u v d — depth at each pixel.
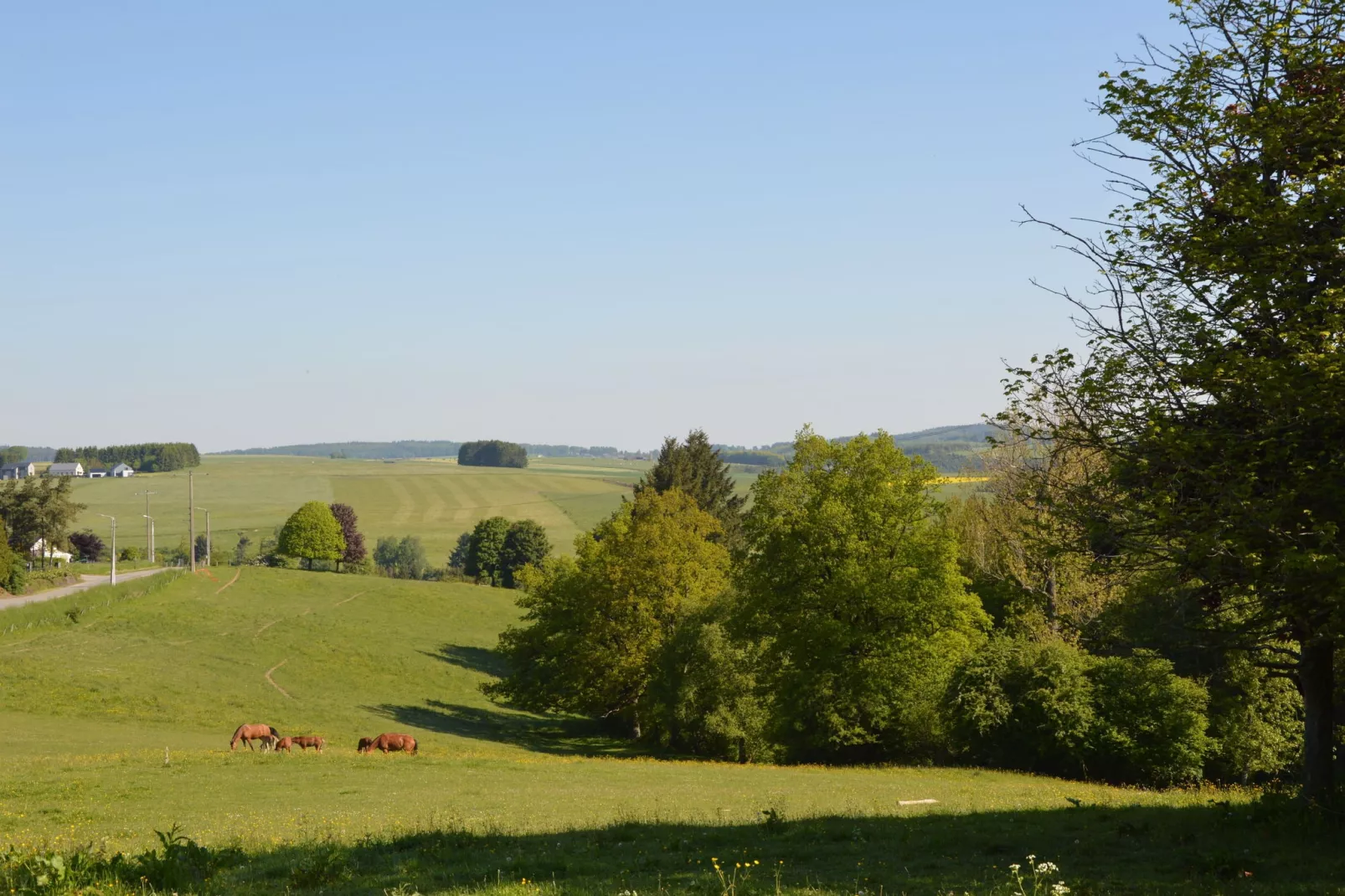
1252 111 18.72
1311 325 16.84
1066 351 19.00
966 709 46.69
